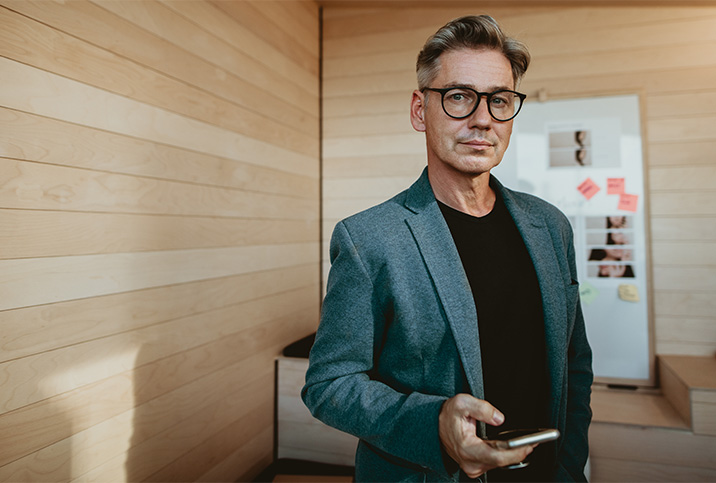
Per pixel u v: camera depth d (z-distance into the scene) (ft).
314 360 2.81
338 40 8.39
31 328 3.29
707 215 6.77
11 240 3.17
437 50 2.85
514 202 3.20
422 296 2.66
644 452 5.79
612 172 7.11
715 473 5.55
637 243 7.00
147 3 4.43
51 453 3.43
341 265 2.77
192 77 5.05
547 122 7.37
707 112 6.77
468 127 2.74
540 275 2.92
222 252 5.52
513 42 2.85
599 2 7.04
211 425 5.26
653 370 6.91
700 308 6.79
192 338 4.98
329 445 6.35
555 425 2.86
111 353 3.96
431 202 2.92
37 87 3.36
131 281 4.19
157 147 4.53
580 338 3.40
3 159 3.13
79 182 3.68
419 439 2.21
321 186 8.39
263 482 6.00
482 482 2.68
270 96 6.70
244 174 6.01
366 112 8.21
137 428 4.23
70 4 3.64
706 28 6.79
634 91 7.04
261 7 6.50
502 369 2.80
